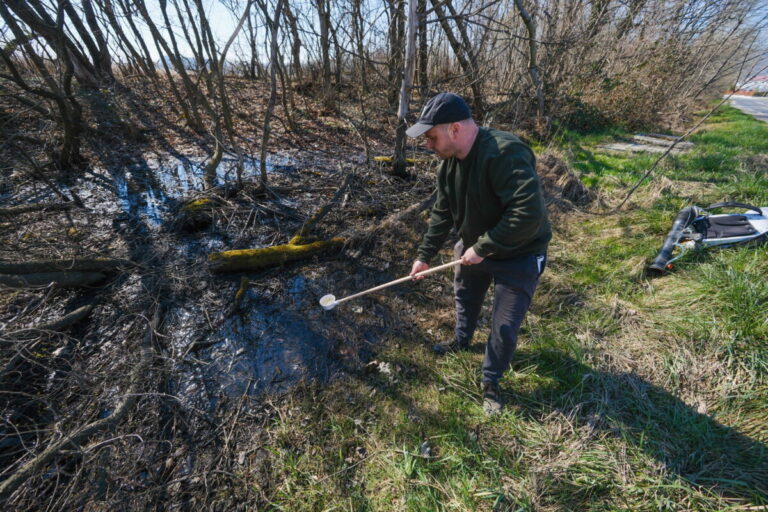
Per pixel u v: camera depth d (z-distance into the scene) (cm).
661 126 995
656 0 920
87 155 537
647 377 225
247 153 593
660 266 311
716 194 444
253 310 287
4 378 217
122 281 301
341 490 175
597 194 473
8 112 465
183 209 388
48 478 176
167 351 248
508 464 184
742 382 212
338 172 535
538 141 718
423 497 171
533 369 235
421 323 280
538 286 308
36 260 281
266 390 225
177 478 180
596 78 902
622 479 174
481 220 177
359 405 216
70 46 636
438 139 158
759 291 261
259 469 184
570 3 729
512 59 804
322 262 343
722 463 176
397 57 625
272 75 406
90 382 221
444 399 219
